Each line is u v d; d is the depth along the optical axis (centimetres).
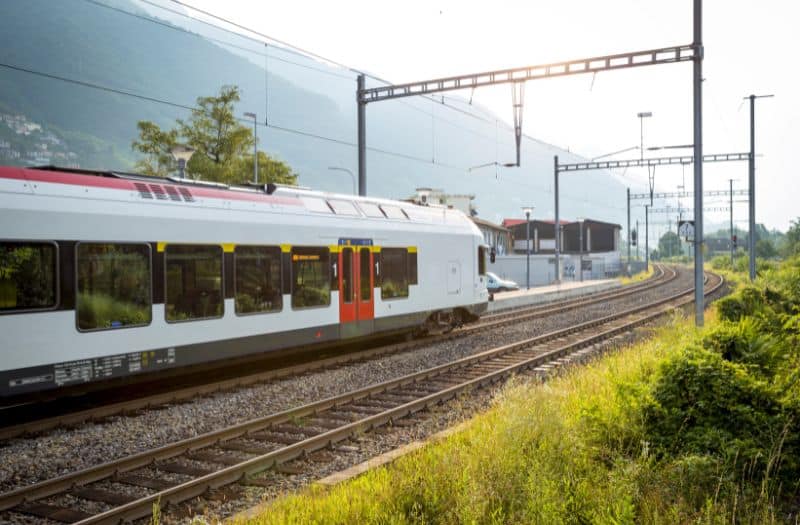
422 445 759
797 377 730
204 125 3216
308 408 972
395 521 511
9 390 852
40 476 702
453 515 529
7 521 584
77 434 853
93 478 681
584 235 7906
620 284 5378
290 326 1322
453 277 1895
